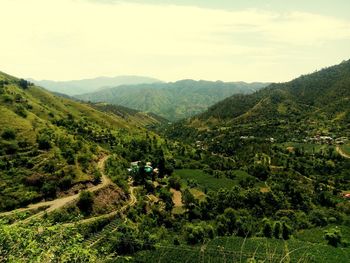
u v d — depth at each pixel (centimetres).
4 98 16825
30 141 13475
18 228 2083
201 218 13675
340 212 15062
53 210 10519
